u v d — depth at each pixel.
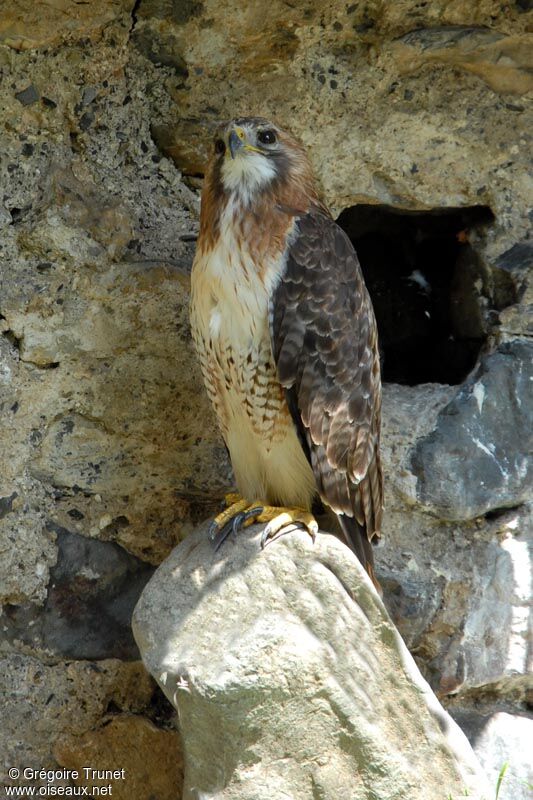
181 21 7.09
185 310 7.24
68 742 7.11
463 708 7.57
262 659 5.98
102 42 7.01
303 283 6.73
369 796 6.11
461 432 7.40
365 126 7.48
